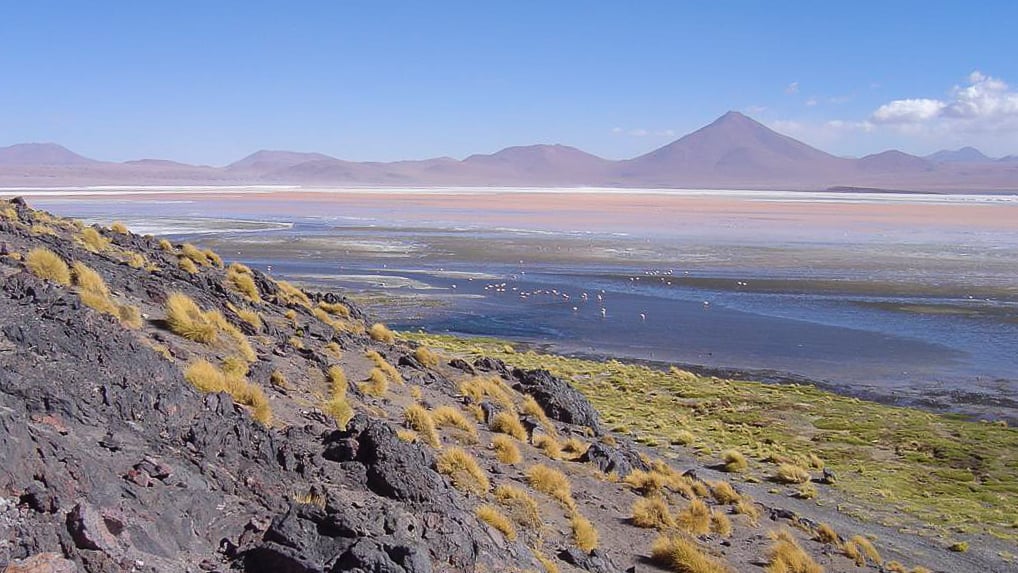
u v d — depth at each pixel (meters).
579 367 51.44
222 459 11.52
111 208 186.12
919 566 22.02
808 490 28.67
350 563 9.18
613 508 19.69
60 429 9.83
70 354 12.09
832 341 61.84
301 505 10.62
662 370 52.97
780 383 50.47
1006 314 71.62
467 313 69.88
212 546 9.34
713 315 71.50
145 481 9.39
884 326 67.06
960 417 43.28
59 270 17.84
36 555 7.10
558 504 18.09
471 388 26.27
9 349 11.55
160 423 11.56
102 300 16.88
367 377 22.91
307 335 26.09
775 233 148.12
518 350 56.78
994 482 31.86
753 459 33.53
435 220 173.62
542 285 86.00
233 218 165.75
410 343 34.03
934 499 29.48
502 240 129.50
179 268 28.61
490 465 19.00
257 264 95.62
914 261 106.94
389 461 13.34
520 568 12.53
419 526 11.51
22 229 23.11
